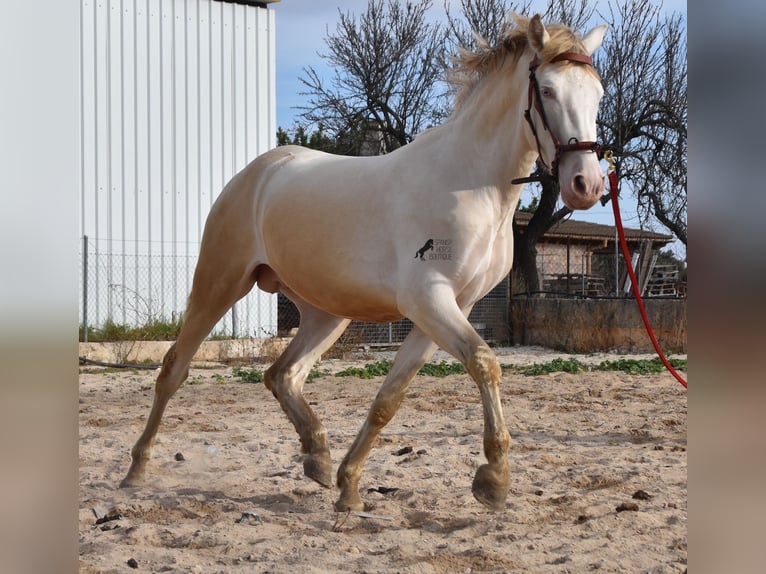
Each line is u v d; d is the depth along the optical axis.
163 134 17.97
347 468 4.65
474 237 4.36
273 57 19.31
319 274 4.89
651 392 10.69
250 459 6.31
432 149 4.58
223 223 5.58
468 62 4.68
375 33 26.27
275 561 3.58
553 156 4.16
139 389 11.34
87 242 16.38
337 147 27.41
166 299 17.89
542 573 3.40
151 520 4.50
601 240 33.94
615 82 24.80
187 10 18.23
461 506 4.73
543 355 18.17
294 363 5.55
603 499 4.80
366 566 3.51
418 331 4.71
